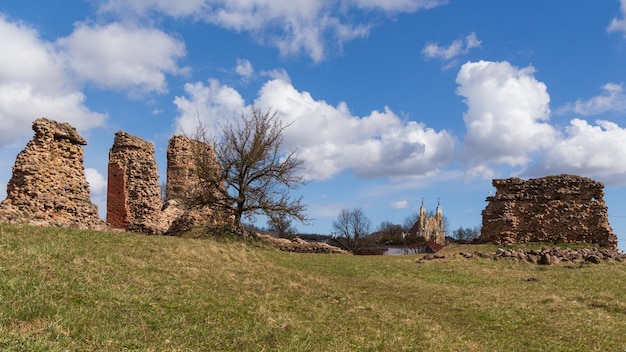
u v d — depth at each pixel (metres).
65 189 23.55
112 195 32.75
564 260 24.55
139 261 13.53
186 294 11.02
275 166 32.19
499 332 11.77
